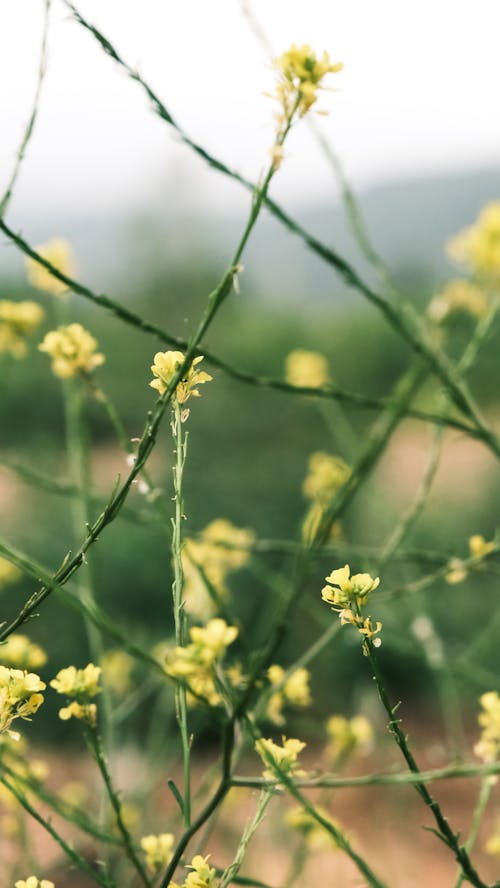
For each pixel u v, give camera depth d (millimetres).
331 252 1580
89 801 2416
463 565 1694
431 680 5570
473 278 1980
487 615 5566
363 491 3098
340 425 2496
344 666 5168
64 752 4258
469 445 8438
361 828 3168
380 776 989
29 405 7887
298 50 999
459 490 7102
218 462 6832
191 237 16203
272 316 15570
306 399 2516
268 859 2586
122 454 11023
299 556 1599
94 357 1516
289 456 6816
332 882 2588
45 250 1941
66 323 1961
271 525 6422
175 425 1008
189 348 980
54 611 5148
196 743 4613
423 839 3354
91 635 1642
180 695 1036
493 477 7000
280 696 1480
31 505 6848
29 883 1078
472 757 2494
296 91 1008
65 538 6508
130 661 2791
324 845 1809
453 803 4012
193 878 1008
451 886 2938
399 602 2896
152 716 3854
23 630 5055
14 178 1144
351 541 5715
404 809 2938
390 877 2623
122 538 5957
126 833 1133
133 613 5832
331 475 2375
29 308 1966
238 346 13625
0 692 979
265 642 1648
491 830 3324
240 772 2465
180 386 993
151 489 1541
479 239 1913
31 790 1069
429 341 1840
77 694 1095
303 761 3787
